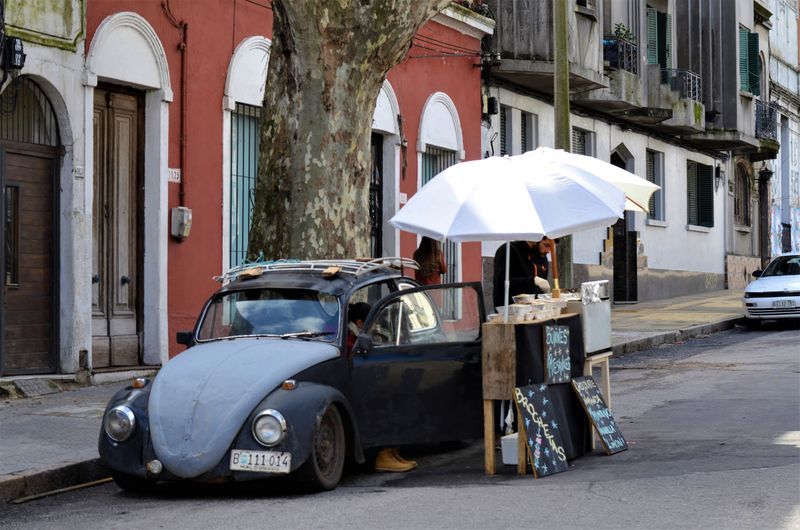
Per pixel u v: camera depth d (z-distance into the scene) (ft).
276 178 44.55
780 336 78.59
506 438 32.27
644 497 26.71
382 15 43.55
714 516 24.23
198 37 55.42
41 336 47.55
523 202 31.89
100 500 29.60
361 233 45.19
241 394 28.66
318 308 31.86
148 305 52.85
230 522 25.64
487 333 31.35
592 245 99.96
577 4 86.33
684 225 122.31
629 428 39.40
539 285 40.55
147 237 53.01
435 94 75.92
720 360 62.75
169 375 29.73
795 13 165.58
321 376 29.94
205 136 55.93
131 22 51.24
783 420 39.14
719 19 122.11
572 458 32.91
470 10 78.02
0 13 44.19
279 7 44.01
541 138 89.86
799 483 27.58
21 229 46.65
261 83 59.88
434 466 33.68
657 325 83.97
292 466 27.99
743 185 144.25
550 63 81.82
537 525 24.00
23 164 46.80
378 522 24.91
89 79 48.91
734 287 137.39
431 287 33.58
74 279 48.24
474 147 81.05
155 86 52.75
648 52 109.60
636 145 108.78
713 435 36.68
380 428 31.45
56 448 34.32
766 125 139.33
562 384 33.30
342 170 44.39
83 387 48.01
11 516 27.84
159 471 28.43
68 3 47.88
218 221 56.70
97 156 50.85
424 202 32.65
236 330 32.09
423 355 32.45
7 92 46.06
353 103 44.57
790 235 162.71
